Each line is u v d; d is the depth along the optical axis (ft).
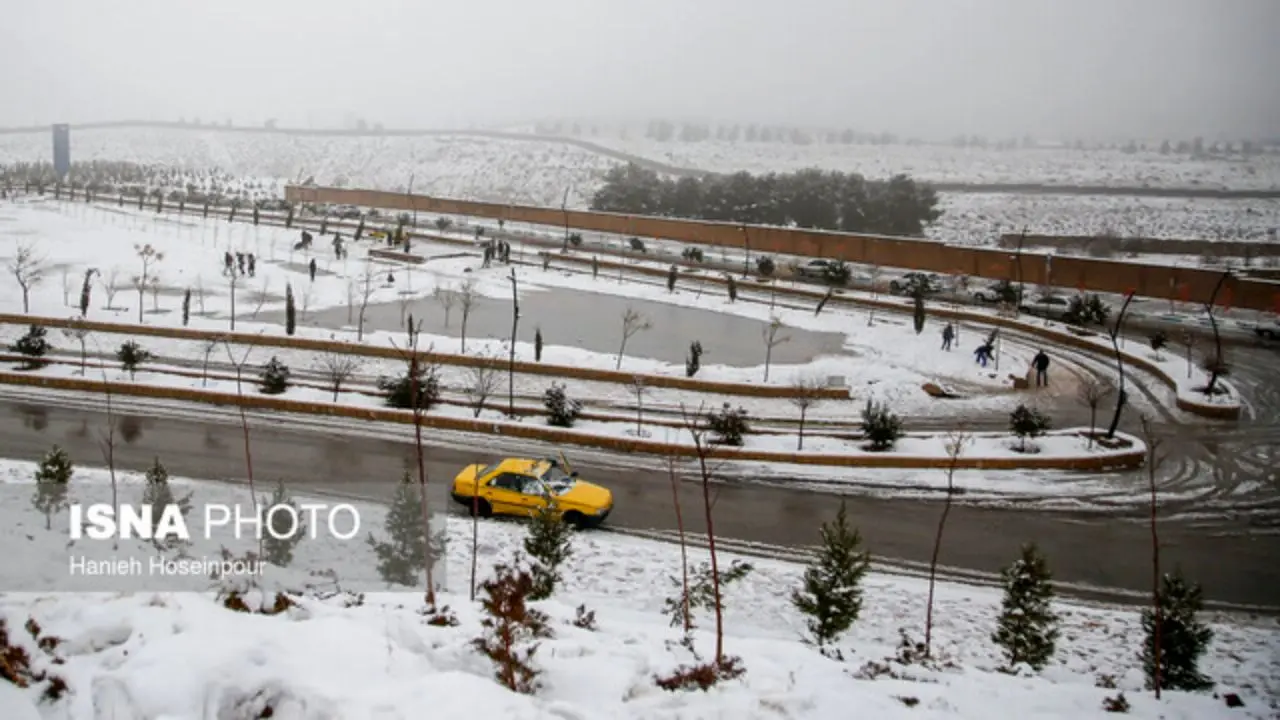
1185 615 34.40
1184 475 62.39
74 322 94.73
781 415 74.90
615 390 80.74
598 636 31.30
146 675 20.24
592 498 50.52
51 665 21.75
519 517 50.57
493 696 21.38
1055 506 56.44
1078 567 47.98
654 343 98.73
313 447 63.00
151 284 120.78
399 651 24.13
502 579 30.42
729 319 114.21
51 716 20.26
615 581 43.24
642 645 31.04
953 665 34.14
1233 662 37.58
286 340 91.50
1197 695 31.89
